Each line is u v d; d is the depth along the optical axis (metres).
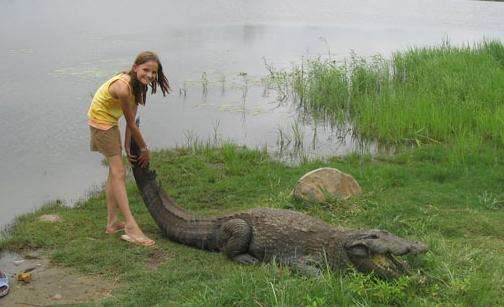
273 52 12.12
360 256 3.26
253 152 6.07
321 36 14.59
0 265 3.81
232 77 9.85
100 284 3.49
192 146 6.39
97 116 4.01
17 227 4.38
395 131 6.70
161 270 3.57
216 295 3.02
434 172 5.30
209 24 16.36
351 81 8.72
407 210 4.48
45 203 4.95
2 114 7.54
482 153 5.75
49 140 6.66
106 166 5.93
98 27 14.92
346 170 5.43
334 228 3.61
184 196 4.97
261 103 8.41
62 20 16.00
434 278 3.15
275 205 4.57
